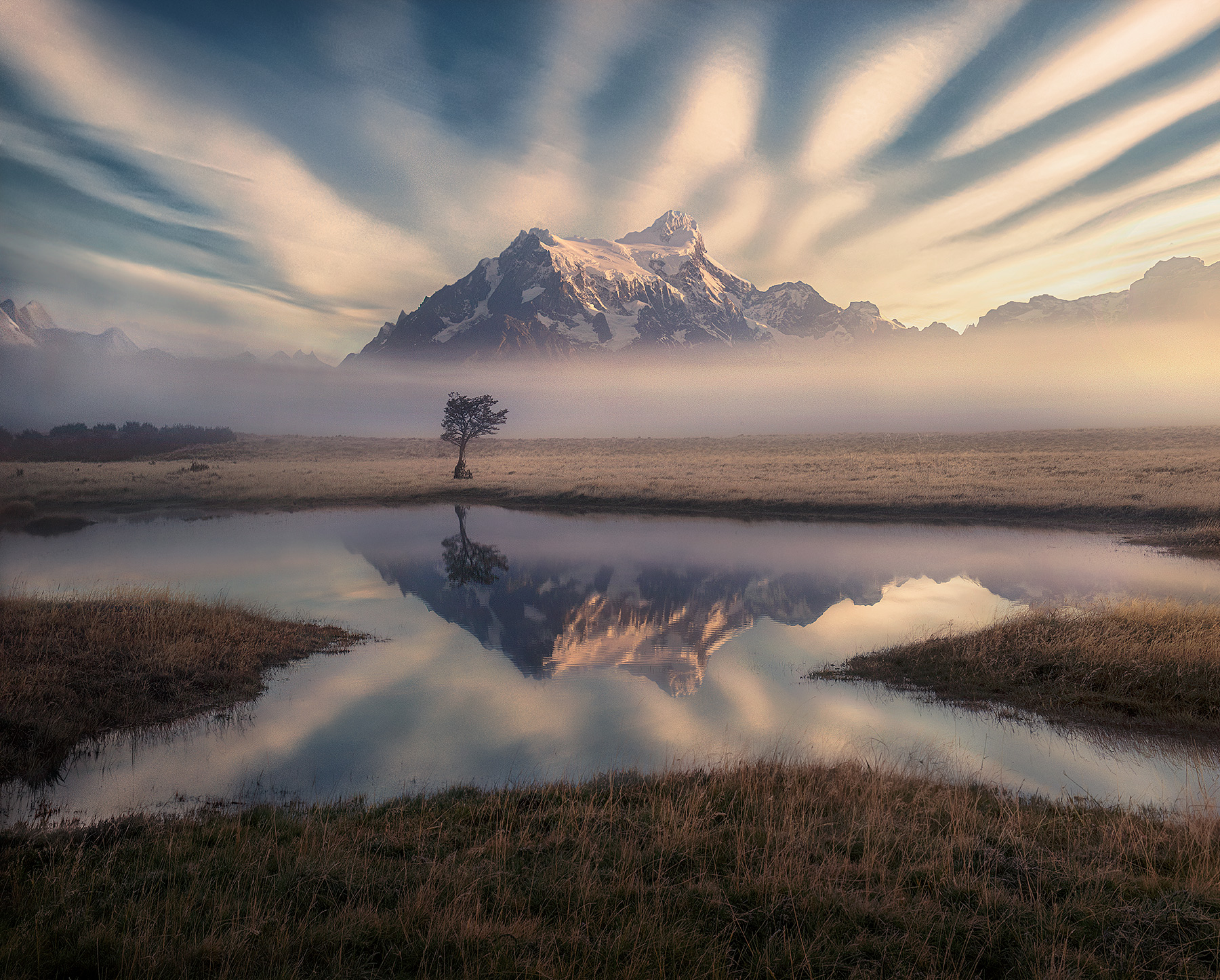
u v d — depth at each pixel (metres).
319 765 8.48
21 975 4.18
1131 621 12.48
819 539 27.12
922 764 8.21
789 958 4.34
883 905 4.85
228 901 4.98
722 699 10.74
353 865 5.56
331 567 22.38
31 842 6.13
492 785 7.88
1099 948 4.41
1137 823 6.30
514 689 11.31
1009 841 5.83
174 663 11.25
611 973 4.25
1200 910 4.61
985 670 11.44
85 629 12.05
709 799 6.91
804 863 5.45
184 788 7.82
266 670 12.23
